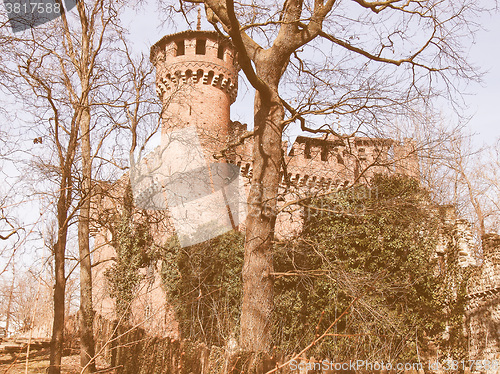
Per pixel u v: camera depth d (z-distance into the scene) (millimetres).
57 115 13383
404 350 15836
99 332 17031
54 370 12047
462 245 20734
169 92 33219
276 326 15609
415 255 18750
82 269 15258
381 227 18812
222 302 12719
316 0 14891
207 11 15852
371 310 12719
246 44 15141
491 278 18812
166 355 10383
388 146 14766
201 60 33250
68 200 13000
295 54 15867
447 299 19859
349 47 14773
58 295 12539
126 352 11148
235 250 21844
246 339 12141
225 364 8195
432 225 19734
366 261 18375
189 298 16453
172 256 21281
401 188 18359
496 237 19250
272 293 13305
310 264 19016
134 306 14336
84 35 16188
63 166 12906
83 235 15555
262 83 13953
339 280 13203
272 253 13648
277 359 8695
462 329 19156
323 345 15945
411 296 18281
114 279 19609
